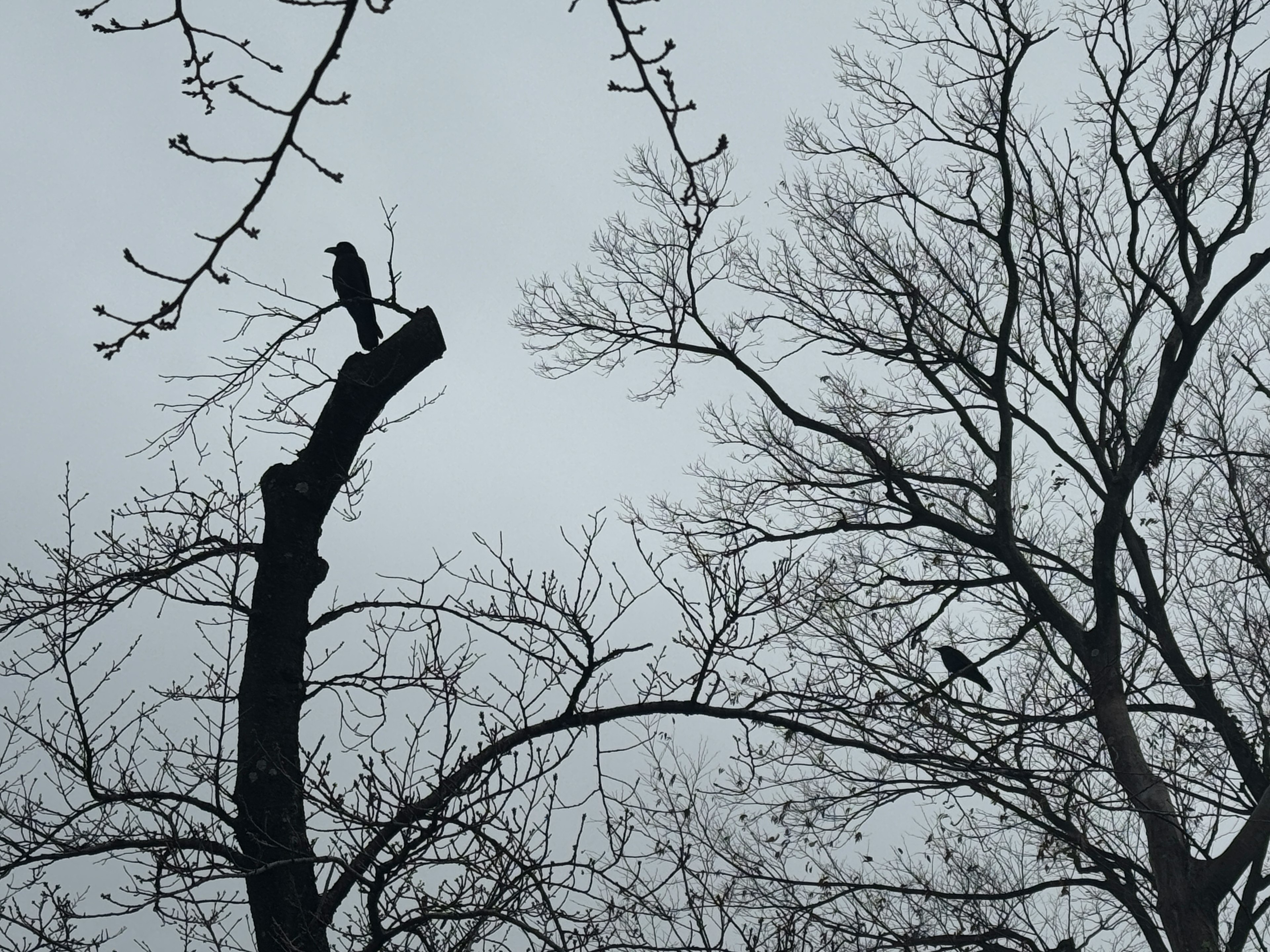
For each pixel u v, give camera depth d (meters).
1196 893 8.84
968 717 8.03
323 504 6.57
